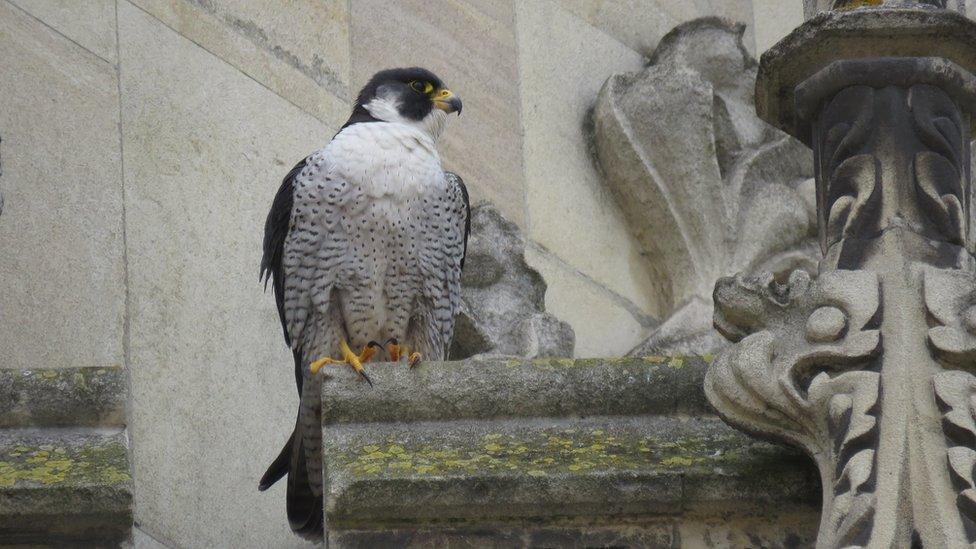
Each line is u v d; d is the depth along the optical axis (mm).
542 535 8312
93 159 11055
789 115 9141
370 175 10656
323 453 8617
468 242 11641
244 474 10594
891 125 8664
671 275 12172
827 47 8797
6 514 8195
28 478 8281
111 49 11383
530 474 8258
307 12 12047
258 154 11539
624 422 8781
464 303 11461
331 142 10812
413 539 8242
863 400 7898
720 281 8539
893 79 8758
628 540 8328
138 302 10781
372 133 10805
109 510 8266
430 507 8234
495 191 12164
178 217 11109
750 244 12164
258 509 10516
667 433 8688
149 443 10414
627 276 12219
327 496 8258
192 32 11641
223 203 11289
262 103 11672
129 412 10430
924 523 7590
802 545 8336
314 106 11852
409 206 10680
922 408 7855
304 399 9992
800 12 13516
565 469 8320
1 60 11102
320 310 10602
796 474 8367
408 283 10711
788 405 8078
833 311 8203
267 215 11320
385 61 12219
